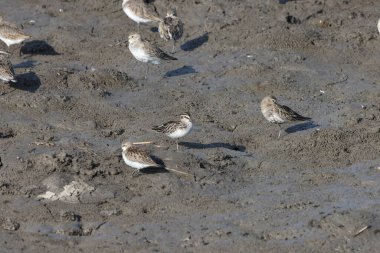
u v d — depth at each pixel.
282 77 24.14
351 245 16.86
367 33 26.64
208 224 17.69
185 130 19.94
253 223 17.70
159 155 19.75
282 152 20.58
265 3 27.92
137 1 26.75
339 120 21.92
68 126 21.52
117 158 19.80
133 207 18.30
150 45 23.95
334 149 20.64
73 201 18.48
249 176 19.58
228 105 22.84
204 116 22.22
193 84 23.91
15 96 22.47
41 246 17.00
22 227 17.61
